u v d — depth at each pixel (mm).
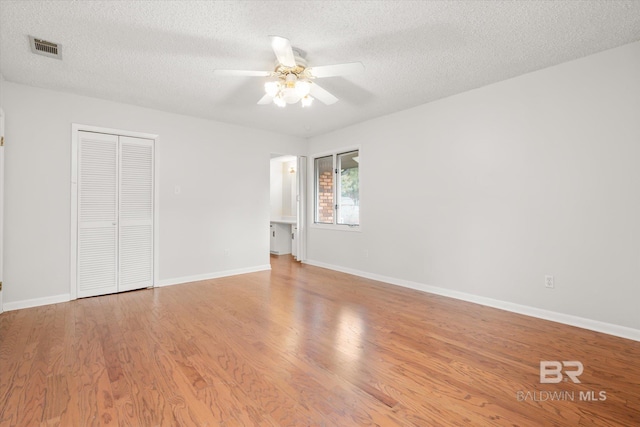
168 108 4078
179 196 4344
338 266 5238
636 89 2480
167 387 1820
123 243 3900
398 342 2445
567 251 2826
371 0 1986
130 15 2127
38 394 1740
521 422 1536
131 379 1900
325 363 2113
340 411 1618
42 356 2186
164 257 4219
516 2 2008
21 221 3246
